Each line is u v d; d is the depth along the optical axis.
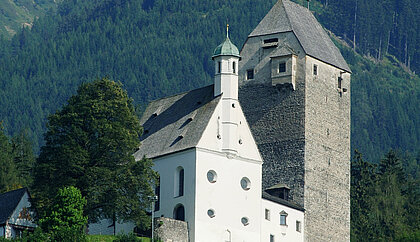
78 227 198.38
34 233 195.75
